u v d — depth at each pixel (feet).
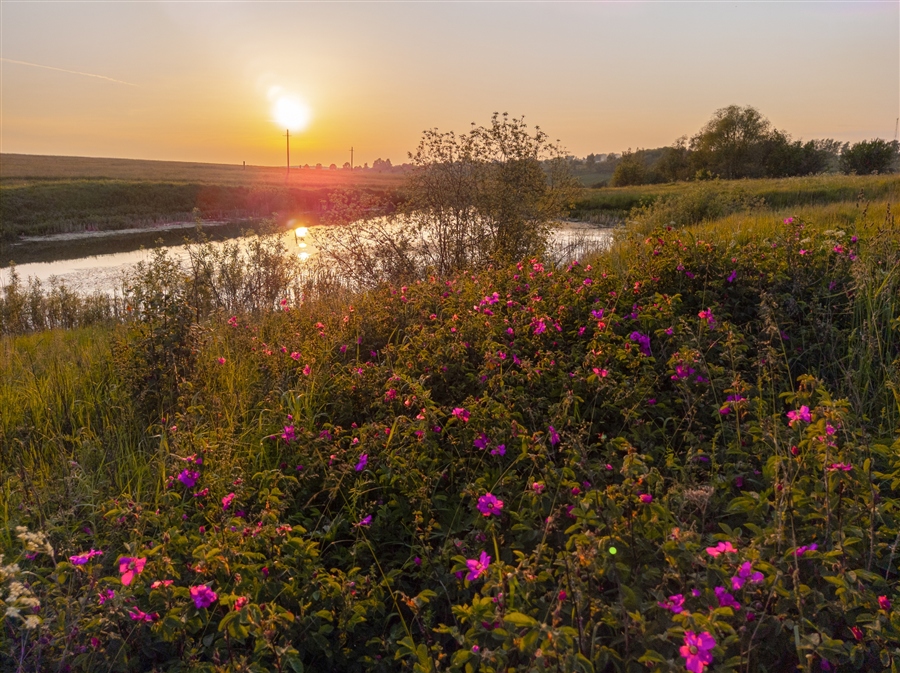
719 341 12.54
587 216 103.76
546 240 34.09
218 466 10.53
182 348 15.21
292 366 15.65
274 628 6.73
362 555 9.53
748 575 6.52
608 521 7.46
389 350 15.26
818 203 59.31
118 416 14.78
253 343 18.17
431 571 8.72
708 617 5.97
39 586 8.52
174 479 10.30
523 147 32.32
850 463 7.80
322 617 7.82
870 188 67.51
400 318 17.71
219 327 21.20
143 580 7.84
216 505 9.73
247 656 7.42
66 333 32.63
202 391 14.69
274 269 31.68
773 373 11.68
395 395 12.44
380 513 9.78
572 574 6.73
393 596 8.11
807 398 9.85
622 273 17.71
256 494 10.41
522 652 6.16
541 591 7.55
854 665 6.63
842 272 15.23
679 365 11.13
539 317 14.33
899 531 7.43
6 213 110.93
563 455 10.37
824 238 18.06
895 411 11.27
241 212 143.74
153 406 14.76
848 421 9.33
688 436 10.27
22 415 15.25
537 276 18.01
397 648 7.70
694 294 15.70
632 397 11.18
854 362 12.91
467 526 9.39
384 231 32.24
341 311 20.18
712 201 54.39
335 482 10.41
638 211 61.82
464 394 13.19
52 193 124.88
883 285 13.89
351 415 13.20
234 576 7.77
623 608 6.51
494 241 32.09
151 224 122.01
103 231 111.34
